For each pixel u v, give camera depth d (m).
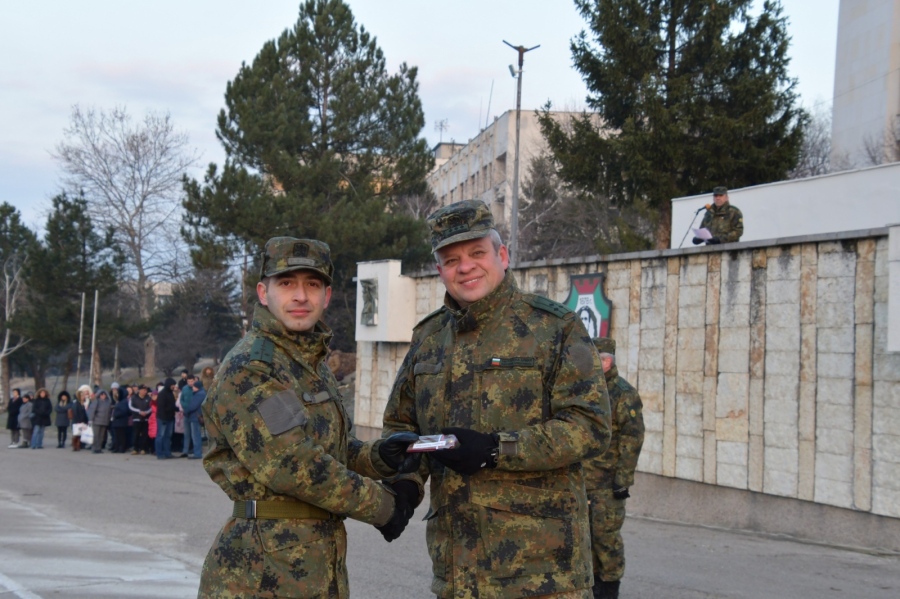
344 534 3.91
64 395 26.89
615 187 25.97
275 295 3.88
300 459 3.61
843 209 14.23
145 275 48.78
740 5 24.69
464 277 3.91
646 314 12.17
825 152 38.06
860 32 33.53
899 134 29.50
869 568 8.25
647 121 25.45
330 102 33.44
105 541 9.55
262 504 3.71
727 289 11.03
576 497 3.85
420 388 4.05
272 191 32.38
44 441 30.72
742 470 10.73
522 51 27.44
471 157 56.62
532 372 3.84
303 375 3.89
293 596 3.63
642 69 25.23
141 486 14.80
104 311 46.38
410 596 7.11
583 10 25.88
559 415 3.77
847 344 9.61
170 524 10.70
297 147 33.41
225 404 3.70
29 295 47.88
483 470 3.77
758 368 10.59
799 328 10.13
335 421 3.93
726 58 24.41
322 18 34.00
